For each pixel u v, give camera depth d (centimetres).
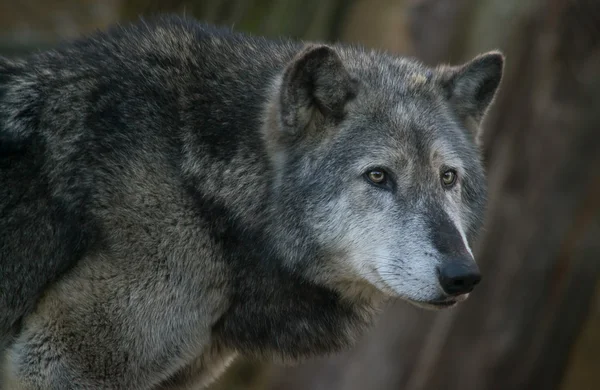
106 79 1017
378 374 2248
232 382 2319
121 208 982
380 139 1003
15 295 995
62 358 988
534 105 2167
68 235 980
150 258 987
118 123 999
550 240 2278
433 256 961
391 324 2238
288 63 1014
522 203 2247
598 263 2434
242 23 1916
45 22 2630
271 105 1016
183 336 1021
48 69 1028
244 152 1022
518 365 2370
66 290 980
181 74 1033
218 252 1020
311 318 1073
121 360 999
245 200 1019
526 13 2075
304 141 1012
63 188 984
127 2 1919
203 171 1009
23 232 987
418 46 2105
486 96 1103
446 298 959
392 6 2111
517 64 2112
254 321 1057
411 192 996
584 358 3169
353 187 1001
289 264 1029
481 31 2091
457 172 1039
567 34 2134
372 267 997
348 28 2064
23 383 996
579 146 2223
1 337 1009
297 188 1012
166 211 993
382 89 1034
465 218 1067
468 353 2319
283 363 1111
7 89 1016
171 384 1098
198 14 1880
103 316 982
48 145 996
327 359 2255
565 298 2409
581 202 2270
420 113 1030
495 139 2186
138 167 991
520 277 2294
